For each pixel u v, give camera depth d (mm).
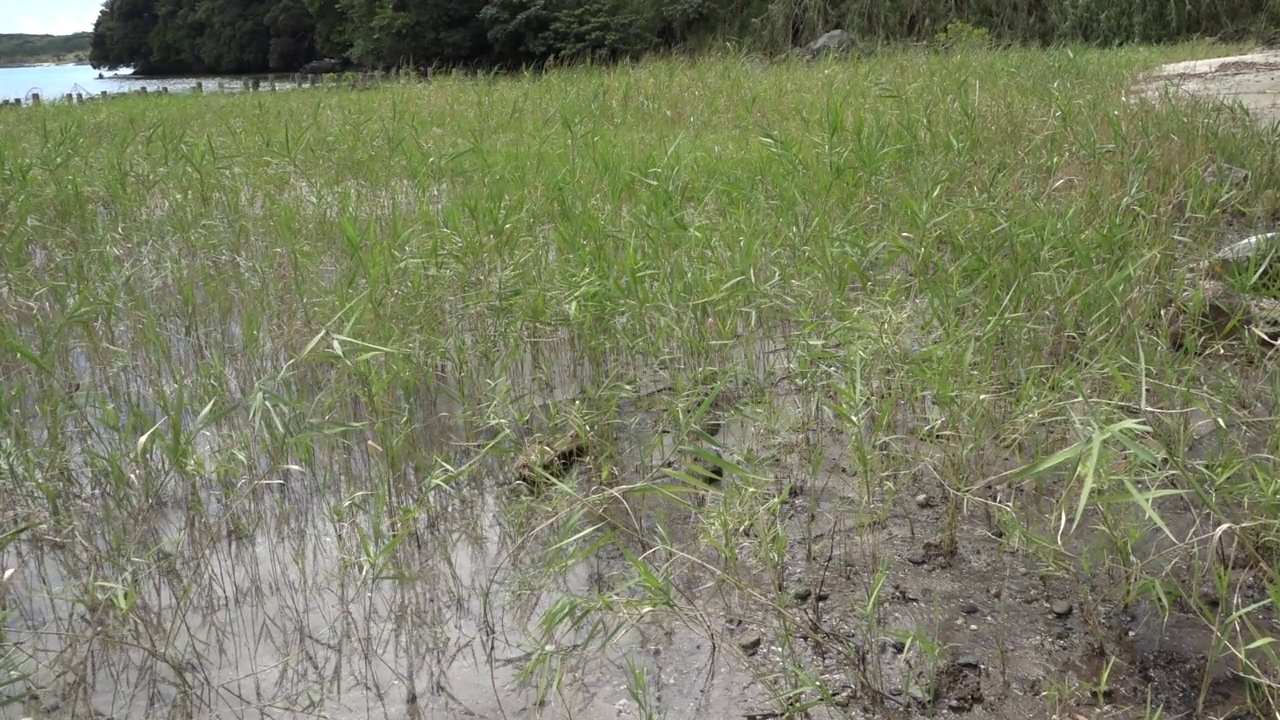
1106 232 3943
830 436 3248
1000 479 2912
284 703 2250
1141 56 12562
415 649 2416
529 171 5664
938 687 2229
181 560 2754
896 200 4699
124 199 5426
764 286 3707
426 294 3805
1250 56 11922
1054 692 2139
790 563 2666
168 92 14930
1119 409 3008
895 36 19812
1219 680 2225
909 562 2660
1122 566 2475
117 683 2326
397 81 12898
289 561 2771
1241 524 2346
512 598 2584
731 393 3561
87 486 3104
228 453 3086
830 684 2240
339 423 3291
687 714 2174
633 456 3234
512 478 3135
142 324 3973
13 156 6582
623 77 10531
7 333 3701
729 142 6684
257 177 6094
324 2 27188
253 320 3898
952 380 3080
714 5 21641
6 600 2619
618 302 3664
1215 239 4363
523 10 22266
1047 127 5898
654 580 2258
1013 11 19484
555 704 2223
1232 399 3141
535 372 3719
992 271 3668
